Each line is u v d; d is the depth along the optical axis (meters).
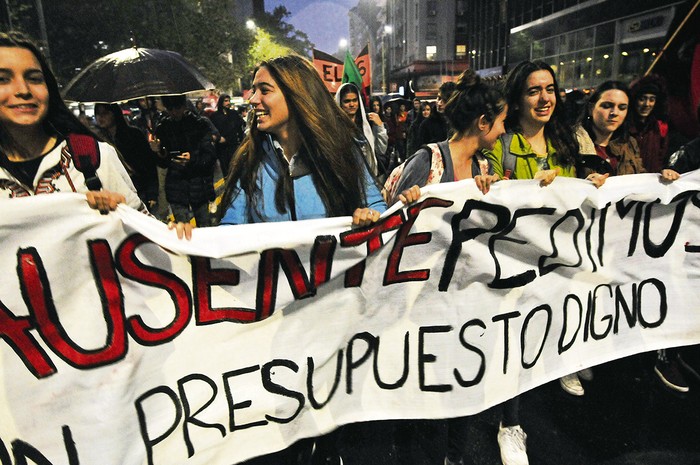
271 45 51.78
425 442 2.34
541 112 2.27
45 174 1.55
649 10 12.55
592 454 2.24
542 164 2.37
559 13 17.75
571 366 2.23
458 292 1.91
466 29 58.72
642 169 2.82
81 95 4.07
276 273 1.62
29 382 1.42
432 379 1.96
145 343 1.53
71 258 1.40
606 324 2.27
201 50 28.64
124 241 1.45
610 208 2.11
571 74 17.08
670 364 2.70
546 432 2.39
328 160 1.70
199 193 4.70
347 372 1.85
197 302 1.57
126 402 1.52
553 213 1.97
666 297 2.35
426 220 1.78
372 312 1.82
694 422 2.46
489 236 1.89
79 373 1.46
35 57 1.46
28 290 1.37
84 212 1.39
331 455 2.02
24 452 1.45
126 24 22.50
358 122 3.99
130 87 4.06
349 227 1.66
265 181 1.75
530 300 2.04
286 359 1.73
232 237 1.53
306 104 1.64
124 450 1.53
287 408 1.78
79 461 1.49
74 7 21.28
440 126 5.28
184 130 4.53
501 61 39.91
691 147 2.61
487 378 2.03
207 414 1.66
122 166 1.76
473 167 2.13
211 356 1.63
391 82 76.12
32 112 1.45
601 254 2.16
